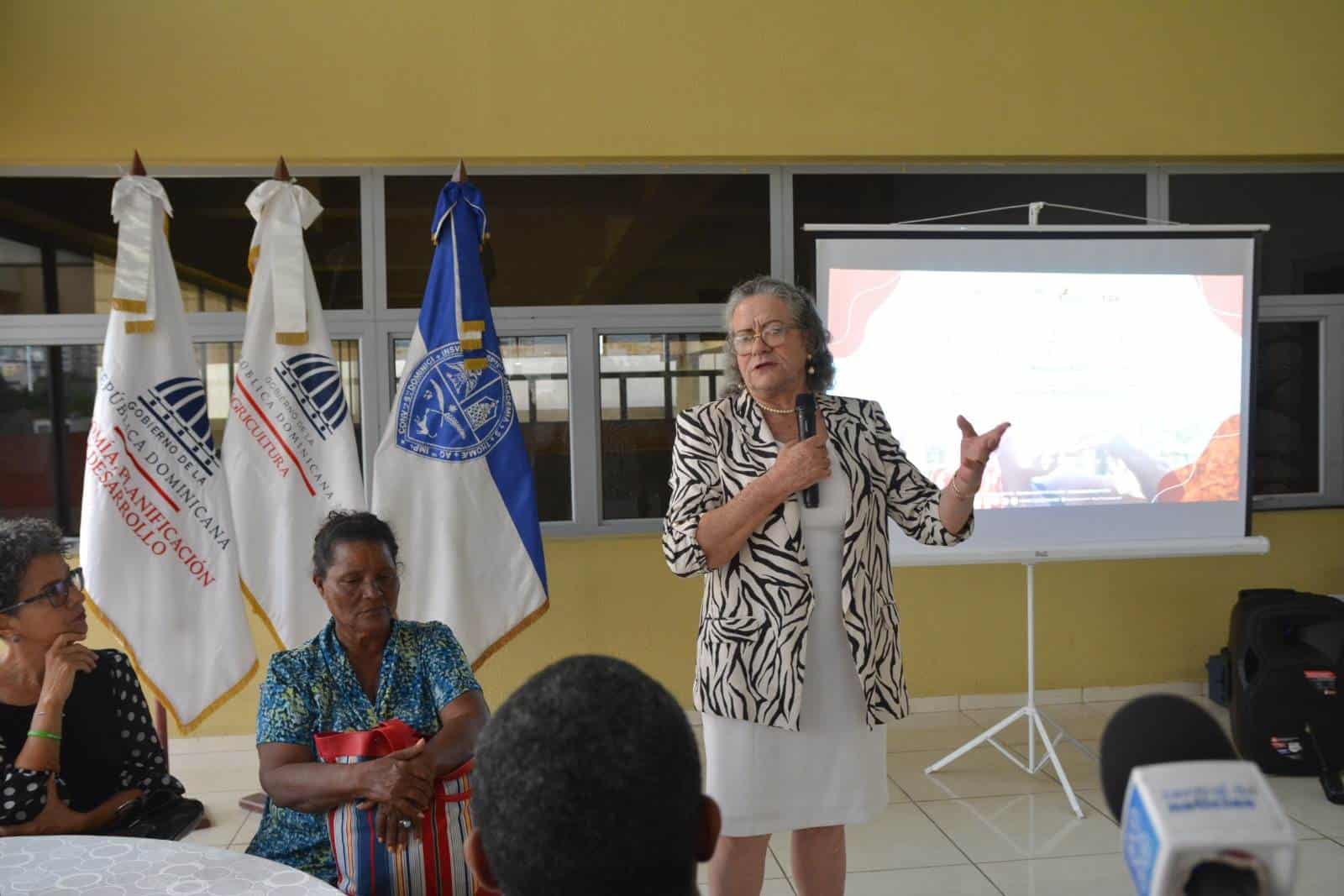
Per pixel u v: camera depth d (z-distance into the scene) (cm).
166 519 309
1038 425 384
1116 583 448
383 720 186
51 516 405
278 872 143
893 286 375
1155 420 390
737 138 416
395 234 417
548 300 424
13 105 387
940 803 347
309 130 400
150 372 311
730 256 430
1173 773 49
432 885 170
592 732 66
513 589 331
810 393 209
